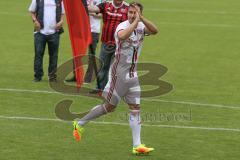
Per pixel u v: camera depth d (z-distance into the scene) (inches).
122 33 1162.6
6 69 2126.0
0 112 1530.5
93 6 1691.7
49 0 1866.4
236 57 2534.5
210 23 3597.4
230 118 1540.4
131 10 1166.3
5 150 1223.5
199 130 1421.0
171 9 4180.6
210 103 1701.5
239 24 3590.1
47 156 1197.1
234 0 4857.3
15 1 4320.9
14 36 2935.5
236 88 1919.3
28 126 1411.2
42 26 1870.1
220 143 1318.9
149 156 1213.7
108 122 1467.8
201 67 2287.2
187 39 2999.5
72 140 1312.7
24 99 1679.4
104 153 1228.5
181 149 1267.2
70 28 1610.5
